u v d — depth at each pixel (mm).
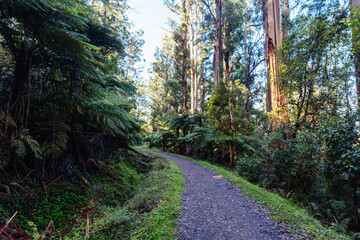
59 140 5418
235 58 27047
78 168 6711
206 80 30250
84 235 3314
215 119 12141
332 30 6941
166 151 21750
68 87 6555
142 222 3580
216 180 7695
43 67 5781
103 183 6906
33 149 4566
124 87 10586
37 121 5934
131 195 6961
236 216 4285
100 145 8633
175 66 32875
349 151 4188
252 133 12281
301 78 7766
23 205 4246
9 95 5090
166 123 19703
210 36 24703
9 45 5039
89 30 8680
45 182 5246
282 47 8469
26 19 4539
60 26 4891
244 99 12078
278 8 10688
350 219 4770
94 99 6996
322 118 7609
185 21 23672
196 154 15805
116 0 12680
